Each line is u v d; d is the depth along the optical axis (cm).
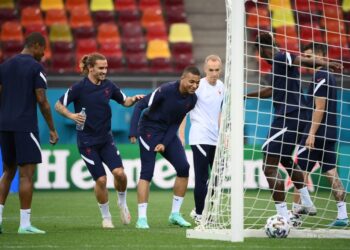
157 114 3319
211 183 2984
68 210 4388
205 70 3556
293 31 7512
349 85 6084
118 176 3309
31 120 3025
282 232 2834
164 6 8331
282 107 3133
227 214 2977
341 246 2581
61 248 2534
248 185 5781
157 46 7794
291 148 3169
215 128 3525
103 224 3356
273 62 3092
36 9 8031
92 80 3294
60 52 7625
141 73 6656
